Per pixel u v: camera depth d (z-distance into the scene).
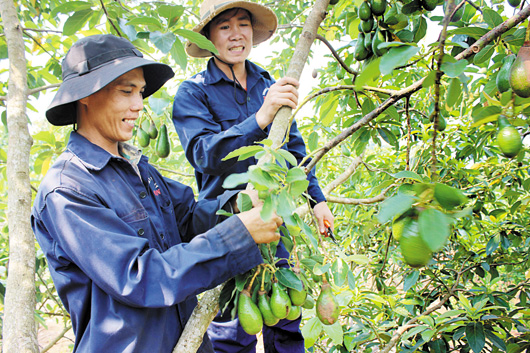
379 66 1.00
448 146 3.28
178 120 2.20
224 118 2.27
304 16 4.65
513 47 1.51
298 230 1.30
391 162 3.78
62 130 4.70
